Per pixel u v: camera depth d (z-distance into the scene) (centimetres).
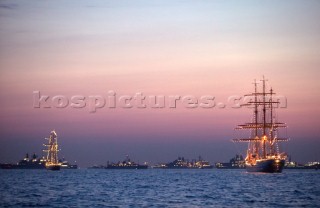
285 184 18338
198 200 11594
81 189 15638
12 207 10106
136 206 10294
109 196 12725
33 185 18138
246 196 12712
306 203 10875
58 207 10112
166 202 11100
